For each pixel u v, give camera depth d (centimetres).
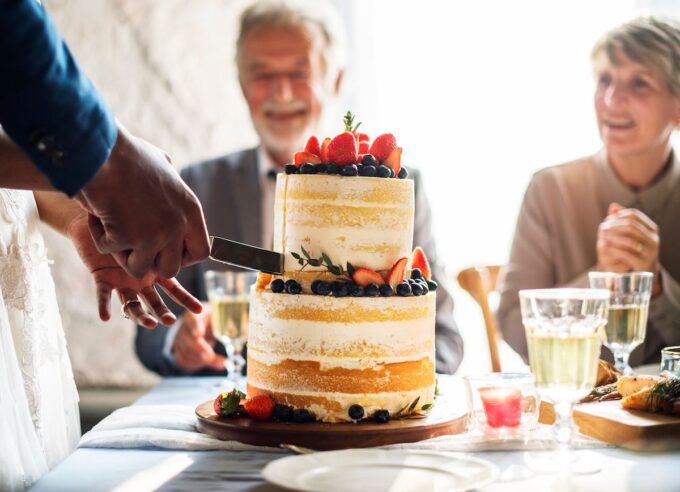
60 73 91
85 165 93
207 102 293
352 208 119
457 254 296
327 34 227
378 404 117
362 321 117
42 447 121
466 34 292
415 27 292
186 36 292
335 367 117
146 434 113
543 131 292
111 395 287
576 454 107
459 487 89
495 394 109
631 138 204
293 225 122
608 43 204
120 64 291
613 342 144
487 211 295
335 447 110
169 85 292
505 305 209
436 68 292
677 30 201
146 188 100
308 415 117
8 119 91
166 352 195
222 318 162
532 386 109
